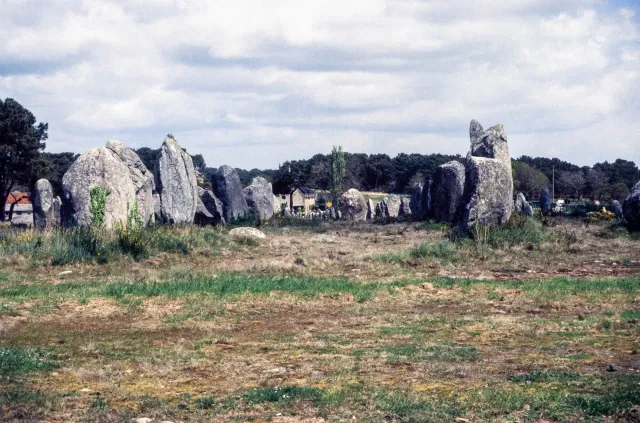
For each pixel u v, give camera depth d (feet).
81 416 23.76
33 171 234.79
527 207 145.48
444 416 23.00
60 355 33.17
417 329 38.50
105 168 85.92
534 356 31.48
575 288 50.60
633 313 41.52
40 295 49.29
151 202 104.12
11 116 229.66
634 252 76.33
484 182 87.20
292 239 96.78
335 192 228.84
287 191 307.99
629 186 351.25
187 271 61.41
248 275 59.47
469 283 53.93
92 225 78.74
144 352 33.78
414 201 179.22
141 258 70.03
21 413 24.04
